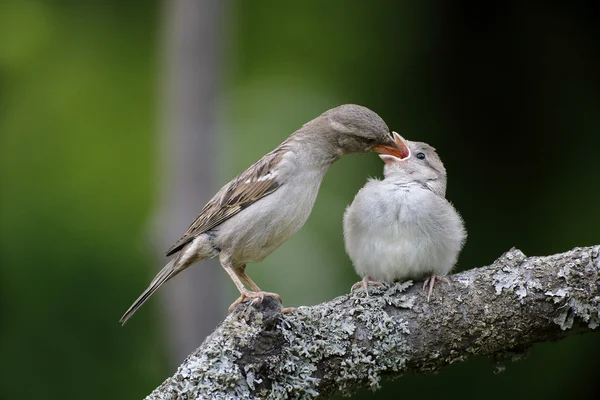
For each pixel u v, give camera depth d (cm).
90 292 1268
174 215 1227
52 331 1248
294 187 820
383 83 1368
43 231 1290
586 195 1216
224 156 1309
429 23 1359
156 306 1260
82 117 1371
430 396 1203
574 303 670
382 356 680
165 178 1248
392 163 848
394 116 1342
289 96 1430
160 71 1327
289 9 1466
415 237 756
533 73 1277
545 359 1174
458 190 1266
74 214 1309
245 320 655
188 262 838
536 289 676
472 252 1240
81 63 1401
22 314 1249
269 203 808
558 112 1260
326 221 1322
